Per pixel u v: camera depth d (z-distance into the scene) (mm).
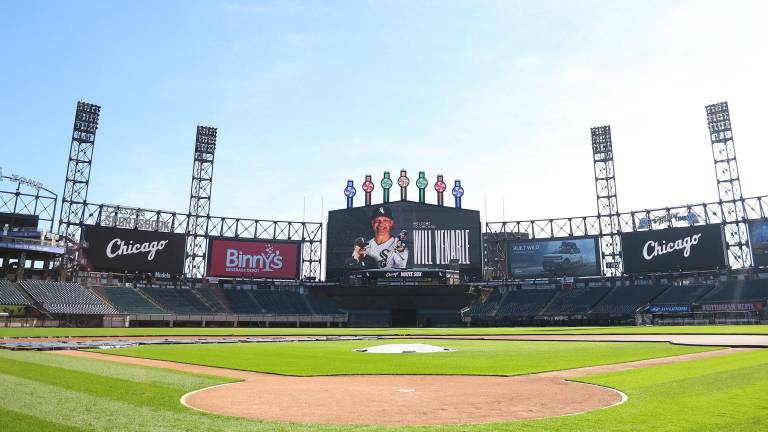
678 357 32312
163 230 116250
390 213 120062
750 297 99125
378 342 56500
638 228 117812
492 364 31312
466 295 116688
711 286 106938
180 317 103312
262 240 121438
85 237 105500
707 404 14758
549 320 113375
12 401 15727
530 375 25672
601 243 120000
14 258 105438
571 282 121250
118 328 88688
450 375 26234
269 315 112438
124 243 108375
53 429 12422
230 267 118500
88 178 109500
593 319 109562
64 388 18656
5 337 56000
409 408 16891
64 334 64750
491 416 15312
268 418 15008
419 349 42656
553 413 15461
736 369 22953
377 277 113688
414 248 118812
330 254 120750
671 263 110062
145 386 20203
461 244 119375
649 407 14977
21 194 102875
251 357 36125
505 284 126625
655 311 104438
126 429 12688
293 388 21562
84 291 101688
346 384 22984
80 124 109688
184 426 13328
